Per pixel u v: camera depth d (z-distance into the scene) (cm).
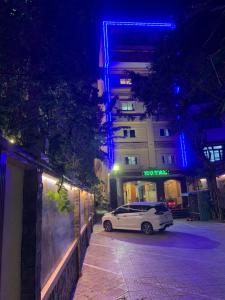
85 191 1153
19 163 268
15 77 327
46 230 393
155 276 671
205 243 1111
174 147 2978
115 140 2914
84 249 1012
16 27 312
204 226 1722
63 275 493
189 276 655
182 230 1592
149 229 1497
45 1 361
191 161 2786
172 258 865
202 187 2636
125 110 2991
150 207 1544
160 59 1227
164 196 2795
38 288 289
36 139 329
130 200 2903
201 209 2089
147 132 2975
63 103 381
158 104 1884
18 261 272
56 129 378
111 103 786
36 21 341
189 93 1285
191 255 896
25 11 306
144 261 845
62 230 538
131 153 2911
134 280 647
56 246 468
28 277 273
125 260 872
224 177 2039
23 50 337
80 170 775
